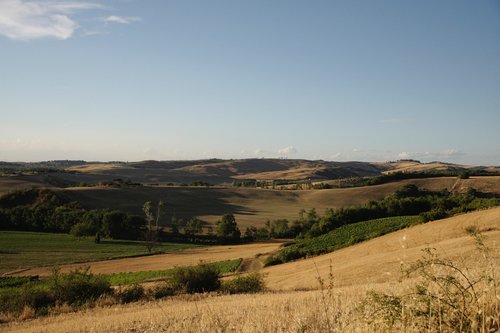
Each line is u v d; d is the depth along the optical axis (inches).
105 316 831.1
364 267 1492.4
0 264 2856.8
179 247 3703.3
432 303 180.7
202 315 421.7
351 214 3270.2
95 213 4222.4
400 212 3260.3
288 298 661.3
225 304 705.6
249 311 442.0
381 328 184.9
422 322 179.2
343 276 1402.6
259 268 2474.2
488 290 175.8
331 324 246.5
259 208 5812.0
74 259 3075.8
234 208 5753.0
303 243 2797.7
